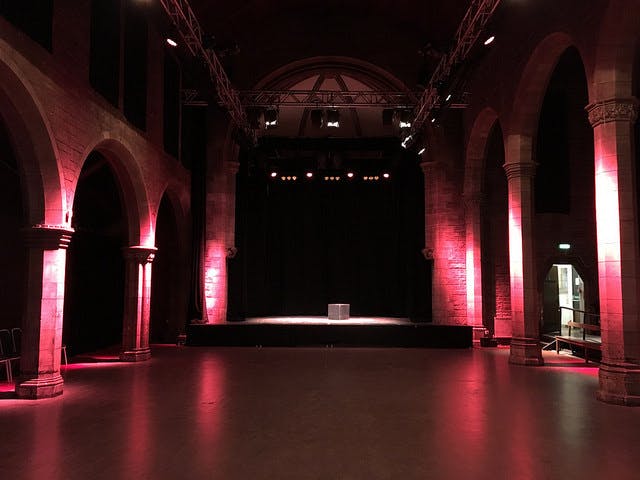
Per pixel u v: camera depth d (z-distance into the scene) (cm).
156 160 1237
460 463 488
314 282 1959
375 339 1416
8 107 711
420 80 1463
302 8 1559
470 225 1474
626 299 739
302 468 474
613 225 753
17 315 1011
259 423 626
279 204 1980
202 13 1302
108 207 1419
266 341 1419
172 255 1520
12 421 633
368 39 1588
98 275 1370
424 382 897
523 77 1042
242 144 1512
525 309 1098
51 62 762
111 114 977
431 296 1573
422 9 1415
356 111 1911
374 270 1955
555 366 1082
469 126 1443
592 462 491
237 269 1648
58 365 798
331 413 676
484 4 952
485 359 1183
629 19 726
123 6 1042
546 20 931
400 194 1858
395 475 457
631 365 734
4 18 649
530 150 1102
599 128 775
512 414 672
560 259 1509
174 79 1385
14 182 1016
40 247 775
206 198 1550
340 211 1983
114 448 529
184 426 611
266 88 1597
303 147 1680
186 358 1192
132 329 1148
